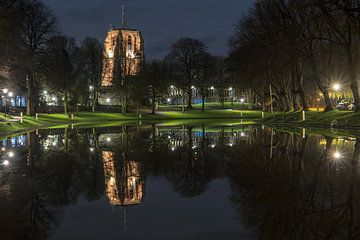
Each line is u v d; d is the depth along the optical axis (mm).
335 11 49500
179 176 17000
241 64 68500
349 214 10539
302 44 55281
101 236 9258
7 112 78438
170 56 108062
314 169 17484
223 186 14703
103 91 98750
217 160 21469
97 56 94812
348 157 21047
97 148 28109
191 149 26953
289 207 11398
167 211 11430
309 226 9641
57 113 90562
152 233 9430
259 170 17734
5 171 18422
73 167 19578
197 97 154375
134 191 14156
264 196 12836
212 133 42250
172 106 133250
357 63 55719
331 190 13281
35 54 66938
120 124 67500
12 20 48000
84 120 81188
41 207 11984
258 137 35625
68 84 86438
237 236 9117
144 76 95688
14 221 10539
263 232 9320
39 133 44031
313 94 95188
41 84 90062
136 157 23188
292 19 56594
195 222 10273
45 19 68062
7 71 50625
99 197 13281
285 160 20531
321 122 50344
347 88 76500
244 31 70938
